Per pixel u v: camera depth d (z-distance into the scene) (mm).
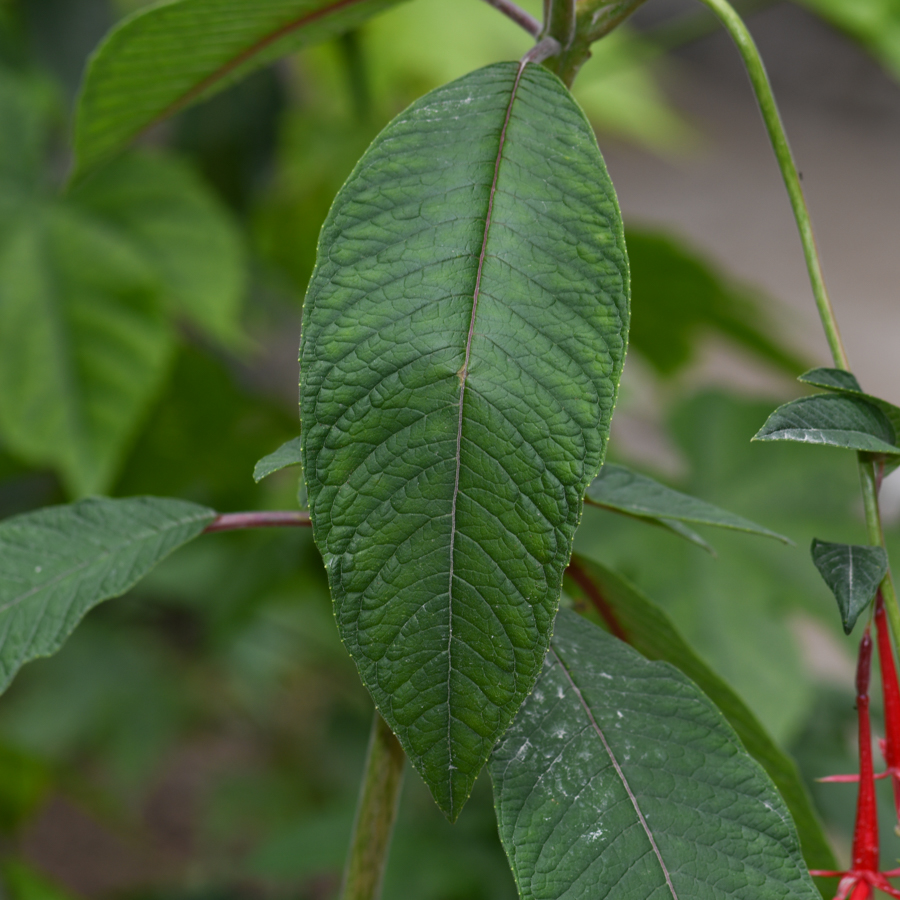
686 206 7031
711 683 815
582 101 1958
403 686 708
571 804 736
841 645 1363
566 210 718
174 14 818
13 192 1518
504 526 706
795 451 1485
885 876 737
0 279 1485
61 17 1667
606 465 815
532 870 728
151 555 802
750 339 1825
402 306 712
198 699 2484
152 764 2373
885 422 737
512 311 711
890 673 743
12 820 1789
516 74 736
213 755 3020
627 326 710
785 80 9492
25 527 808
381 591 707
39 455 1485
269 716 2615
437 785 708
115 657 2432
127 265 1527
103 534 808
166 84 853
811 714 1630
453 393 708
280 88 1877
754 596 1399
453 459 707
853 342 5094
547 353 709
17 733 2328
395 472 708
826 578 730
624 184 7449
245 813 2346
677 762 743
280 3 816
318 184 1879
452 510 707
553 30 780
